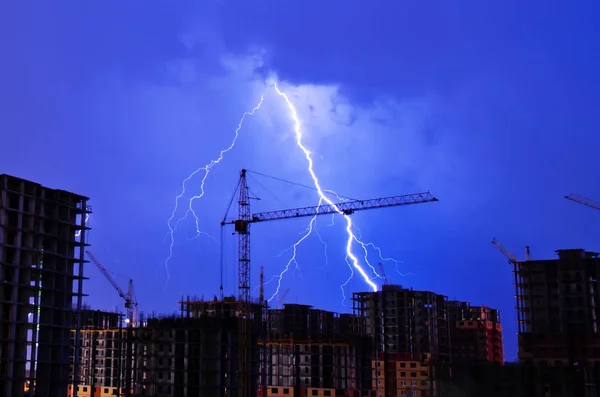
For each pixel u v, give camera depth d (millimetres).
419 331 186375
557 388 105875
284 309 197125
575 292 122938
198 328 126312
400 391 171625
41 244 109750
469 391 109625
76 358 113875
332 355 157000
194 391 123562
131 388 155375
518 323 128375
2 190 103375
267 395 158250
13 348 100938
